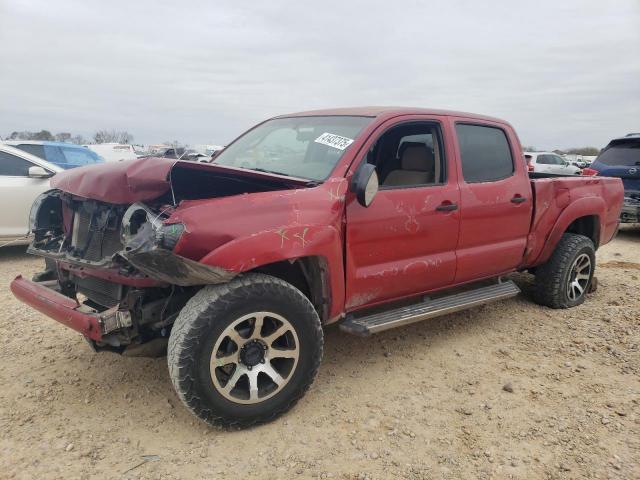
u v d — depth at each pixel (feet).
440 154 13.26
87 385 11.74
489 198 14.02
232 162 13.92
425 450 9.64
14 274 21.04
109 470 8.89
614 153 33.17
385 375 12.55
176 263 8.80
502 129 15.10
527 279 20.62
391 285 12.25
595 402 11.40
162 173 9.22
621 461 9.36
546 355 13.82
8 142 37.88
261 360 9.99
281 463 9.18
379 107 13.28
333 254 10.68
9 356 13.12
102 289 11.00
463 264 13.71
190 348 9.09
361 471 9.02
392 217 11.85
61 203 12.71
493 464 9.27
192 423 10.34
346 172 11.20
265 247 9.50
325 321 11.38
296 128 13.62
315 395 11.53
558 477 8.95
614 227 19.26
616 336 15.01
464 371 12.84
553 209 16.21
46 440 9.64
